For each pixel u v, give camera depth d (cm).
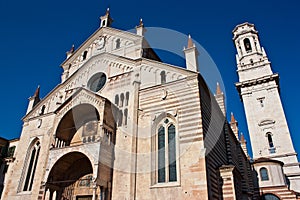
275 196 5016
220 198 2512
